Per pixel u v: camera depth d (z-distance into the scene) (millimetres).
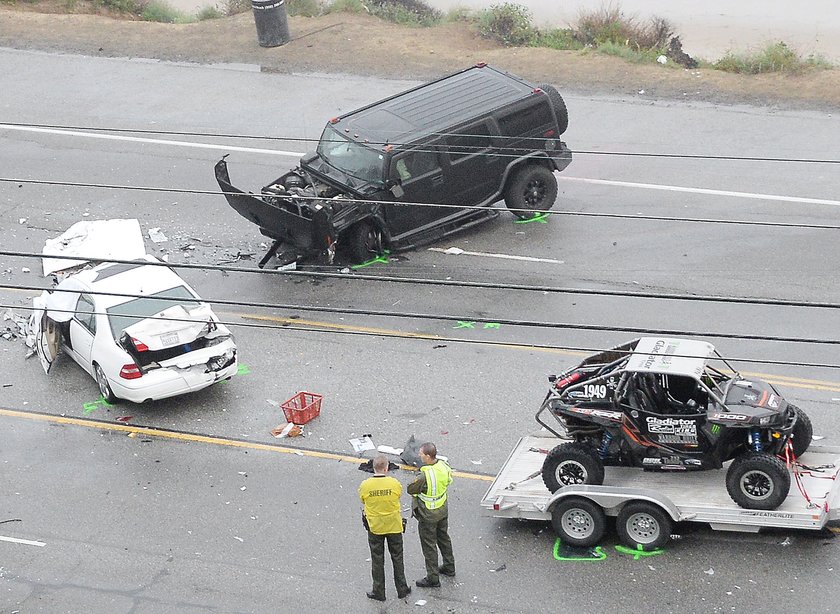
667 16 115062
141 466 48938
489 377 53469
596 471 41469
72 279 56312
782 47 88188
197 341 52688
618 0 120312
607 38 93750
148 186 76125
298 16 102500
